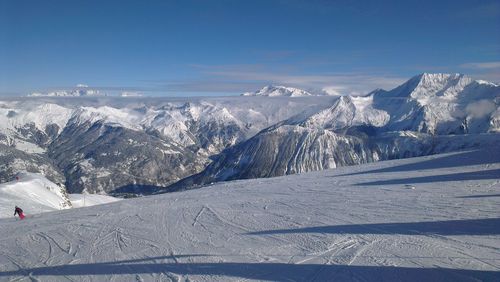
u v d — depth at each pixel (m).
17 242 24.50
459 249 16.33
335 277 14.66
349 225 21.38
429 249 16.58
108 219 29.16
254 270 16.08
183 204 33.28
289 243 19.12
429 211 22.86
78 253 20.84
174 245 20.58
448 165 41.69
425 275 14.13
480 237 17.64
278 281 14.82
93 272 17.67
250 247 19.06
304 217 24.28
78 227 27.17
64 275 17.64
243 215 26.50
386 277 14.26
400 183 34.22
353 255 16.67
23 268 19.17
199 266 17.11
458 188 29.31
